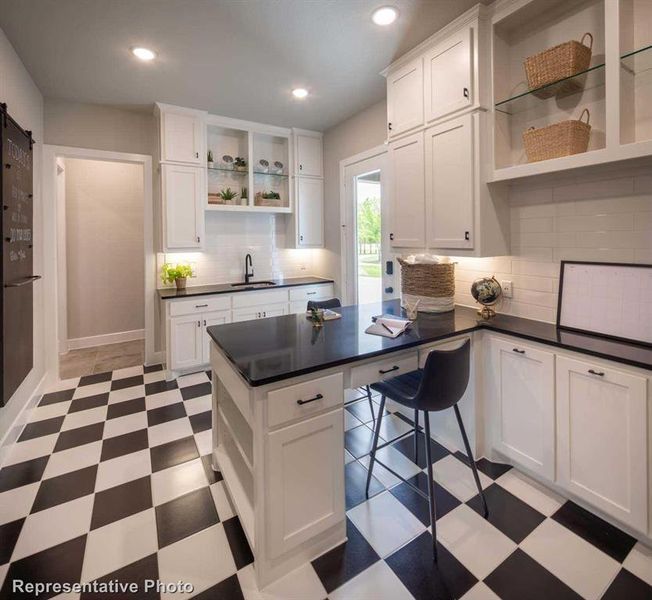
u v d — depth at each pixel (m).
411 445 2.43
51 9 2.14
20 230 2.52
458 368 1.61
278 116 3.89
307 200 4.37
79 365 4.12
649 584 1.44
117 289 5.11
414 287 2.55
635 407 1.53
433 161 2.46
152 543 1.67
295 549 1.54
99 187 4.93
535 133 1.99
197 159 3.70
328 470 1.58
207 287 4.09
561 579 1.47
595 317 1.93
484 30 2.19
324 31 2.39
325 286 4.37
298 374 1.46
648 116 1.69
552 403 1.84
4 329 2.14
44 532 1.73
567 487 1.80
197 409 3.01
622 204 1.86
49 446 2.46
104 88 3.18
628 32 1.68
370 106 3.62
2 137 2.13
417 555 1.60
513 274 2.38
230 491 1.83
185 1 2.09
